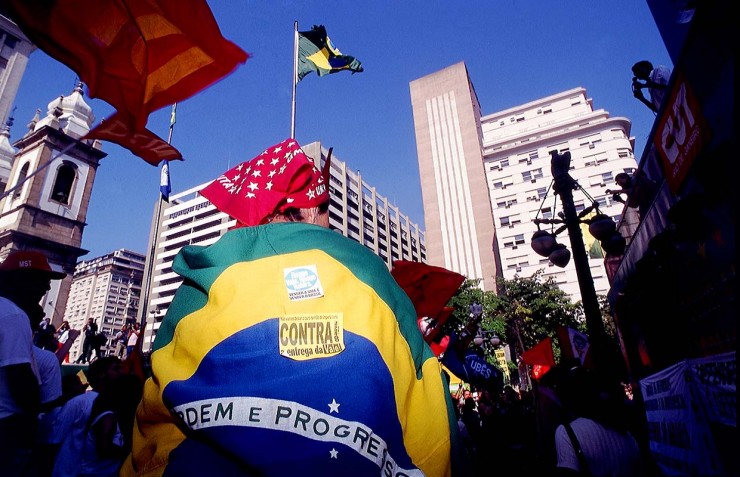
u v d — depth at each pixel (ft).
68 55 9.16
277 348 2.48
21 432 6.56
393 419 2.46
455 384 58.75
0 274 8.11
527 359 26.76
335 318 2.63
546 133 194.59
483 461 37.22
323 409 2.26
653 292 11.78
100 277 453.99
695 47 7.00
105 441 10.72
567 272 160.76
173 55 10.00
